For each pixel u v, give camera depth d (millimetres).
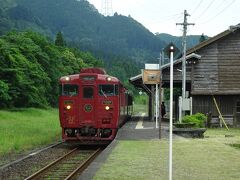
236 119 35594
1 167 14383
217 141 21812
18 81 55031
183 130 24781
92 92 21547
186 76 35688
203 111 35781
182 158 15195
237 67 35562
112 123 21547
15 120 38219
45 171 13922
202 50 35781
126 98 33344
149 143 19844
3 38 64750
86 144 23094
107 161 14234
